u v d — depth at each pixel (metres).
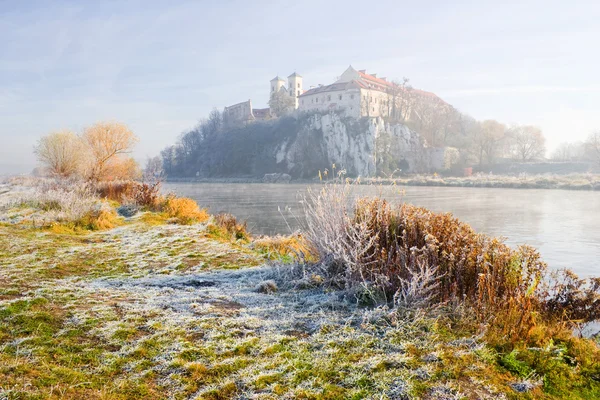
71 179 24.98
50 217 12.12
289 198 46.88
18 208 14.51
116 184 20.81
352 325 4.04
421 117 133.00
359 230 5.50
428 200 41.78
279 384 2.96
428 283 4.57
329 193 6.14
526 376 3.14
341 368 3.18
